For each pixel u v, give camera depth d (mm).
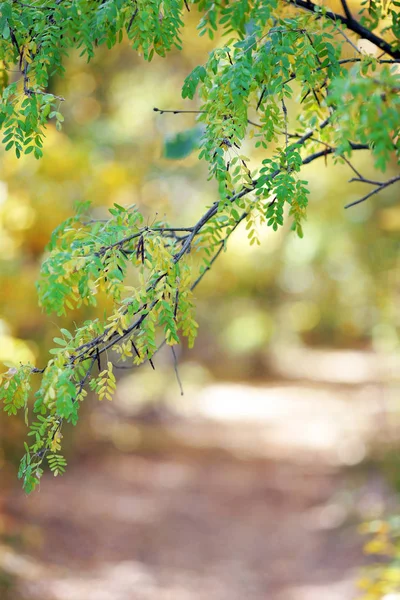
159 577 7078
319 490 10516
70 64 9477
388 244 10727
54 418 1646
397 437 11922
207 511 9633
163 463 12320
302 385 22797
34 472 1646
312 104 1870
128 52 10531
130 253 1713
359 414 16203
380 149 1309
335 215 10852
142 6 1726
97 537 7992
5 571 5957
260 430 15953
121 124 10633
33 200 6684
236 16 1938
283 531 8703
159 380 17078
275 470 12164
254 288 18547
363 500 8484
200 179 11359
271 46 1680
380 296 11008
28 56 1787
